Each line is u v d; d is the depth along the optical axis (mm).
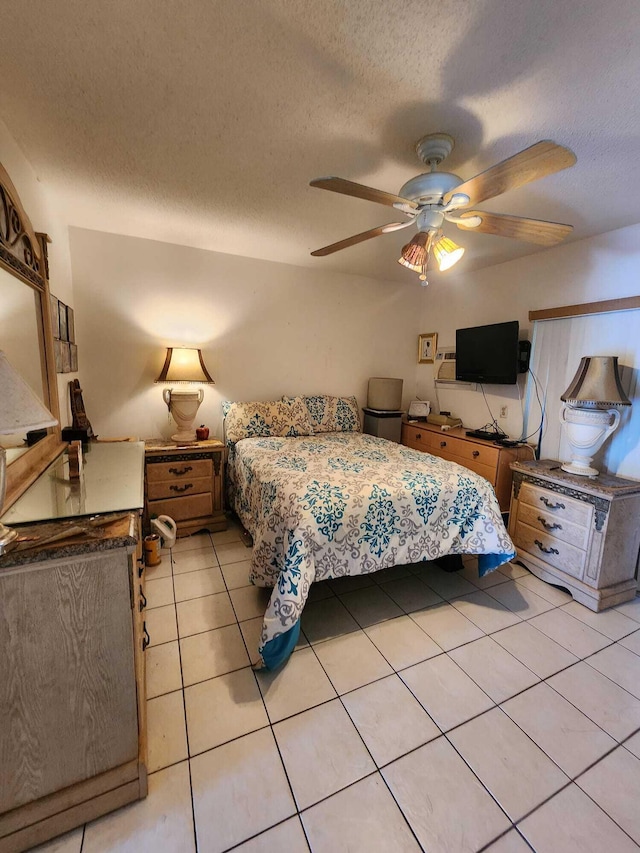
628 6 938
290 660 1697
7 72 1229
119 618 1016
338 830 1081
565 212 2197
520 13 974
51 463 1687
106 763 1075
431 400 4152
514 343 2986
